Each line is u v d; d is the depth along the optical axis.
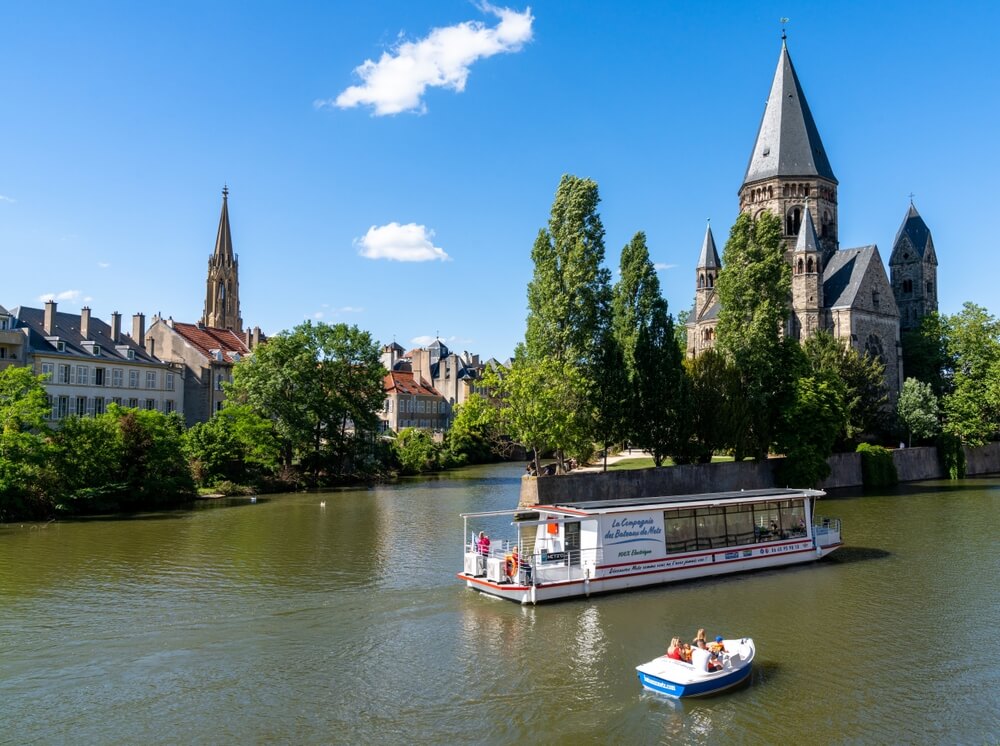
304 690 22.03
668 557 34.09
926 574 36.19
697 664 22.23
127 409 63.84
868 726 19.98
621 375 63.12
